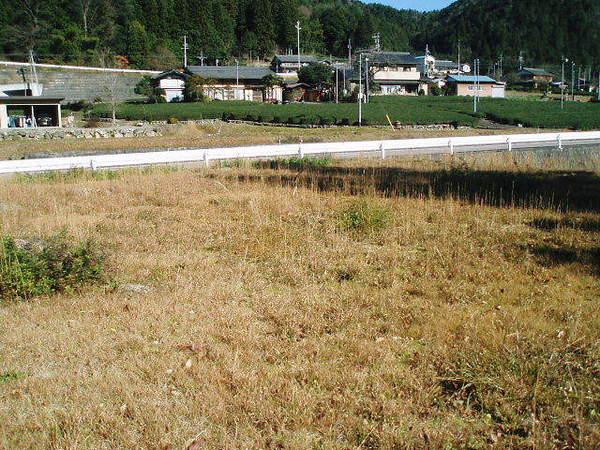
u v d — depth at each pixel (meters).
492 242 8.92
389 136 36.06
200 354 4.92
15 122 41.38
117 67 80.88
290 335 5.41
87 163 18.97
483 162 20.97
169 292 6.59
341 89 70.62
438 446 3.64
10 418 3.96
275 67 88.00
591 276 7.20
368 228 9.69
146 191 14.02
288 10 108.94
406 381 4.45
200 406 4.08
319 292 6.61
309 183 15.16
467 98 71.75
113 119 45.12
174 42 92.56
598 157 21.91
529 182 15.63
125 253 8.23
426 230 9.75
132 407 4.06
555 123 47.59
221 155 21.56
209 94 66.50
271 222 10.20
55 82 66.75
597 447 3.57
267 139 33.34
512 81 102.94
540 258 7.98
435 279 7.14
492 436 3.75
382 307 6.08
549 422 3.88
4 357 4.88
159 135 39.72
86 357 4.86
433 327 5.49
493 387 4.29
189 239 9.16
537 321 5.57
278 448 3.66
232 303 6.22
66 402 4.16
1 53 76.75
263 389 4.29
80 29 84.12
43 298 6.46
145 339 5.25
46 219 10.50
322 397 4.21
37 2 81.06
